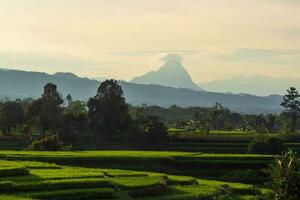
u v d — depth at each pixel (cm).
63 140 13550
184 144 12962
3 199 4700
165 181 7138
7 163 7106
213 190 6912
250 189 7456
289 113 19775
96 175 6644
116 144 13288
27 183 5678
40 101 14288
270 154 11131
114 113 13888
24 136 14212
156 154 9906
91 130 13925
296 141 13600
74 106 17688
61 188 5825
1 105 15462
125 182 6544
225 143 12938
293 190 4534
